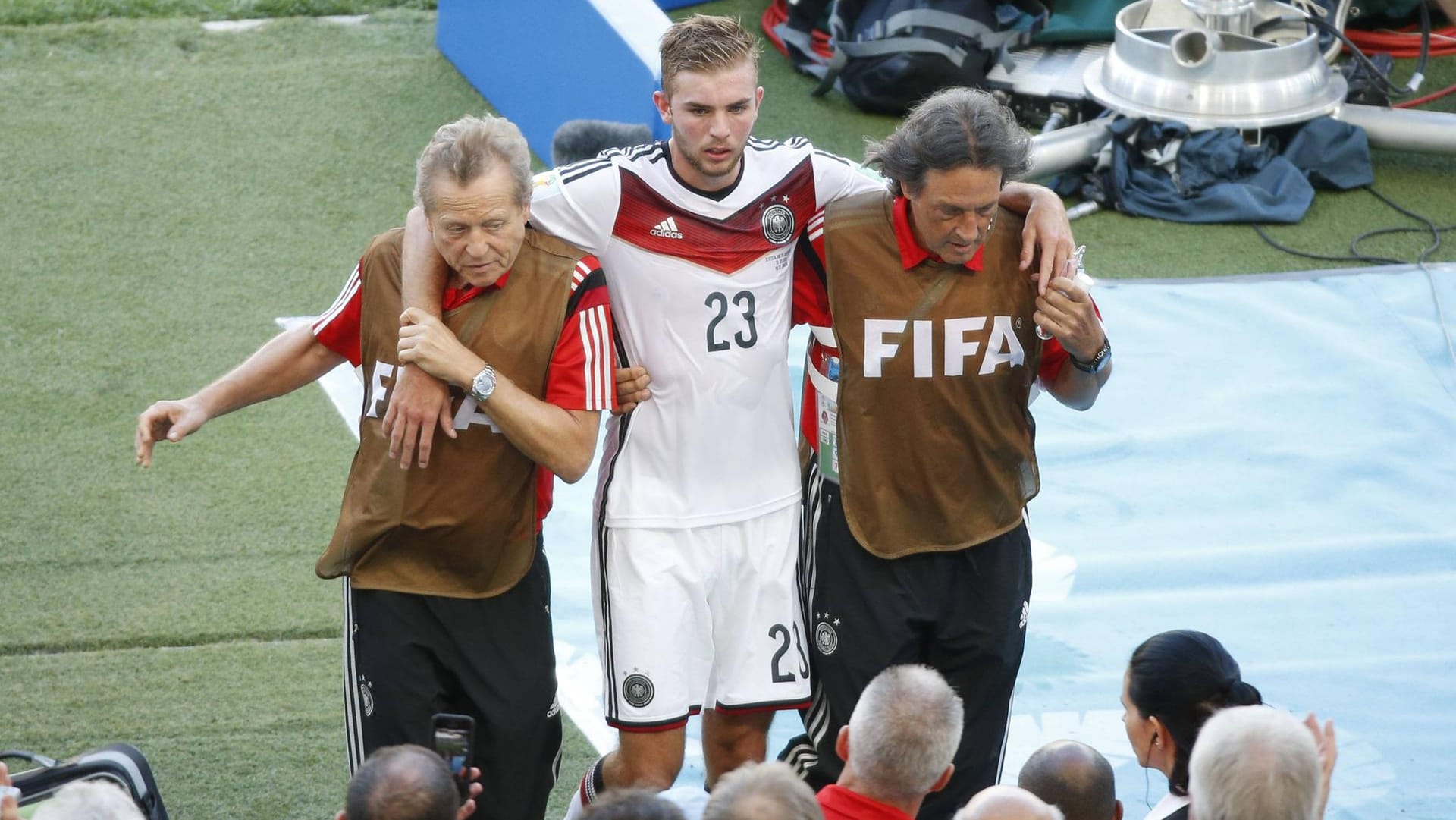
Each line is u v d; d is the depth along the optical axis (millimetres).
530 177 10586
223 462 18109
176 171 24203
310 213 23375
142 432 11367
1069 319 11164
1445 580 16672
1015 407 11906
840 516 12000
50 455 17969
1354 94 25875
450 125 10555
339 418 19109
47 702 14445
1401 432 19141
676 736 11992
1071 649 15688
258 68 27375
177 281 21547
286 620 15727
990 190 10781
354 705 11609
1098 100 24438
